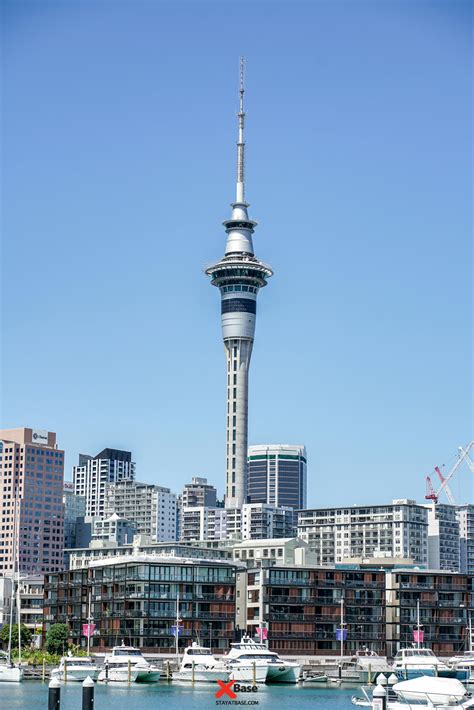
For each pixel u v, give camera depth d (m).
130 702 184.00
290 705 185.00
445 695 149.88
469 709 145.62
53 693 109.12
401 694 152.88
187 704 182.62
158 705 180.00
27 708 172.12
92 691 106.06
